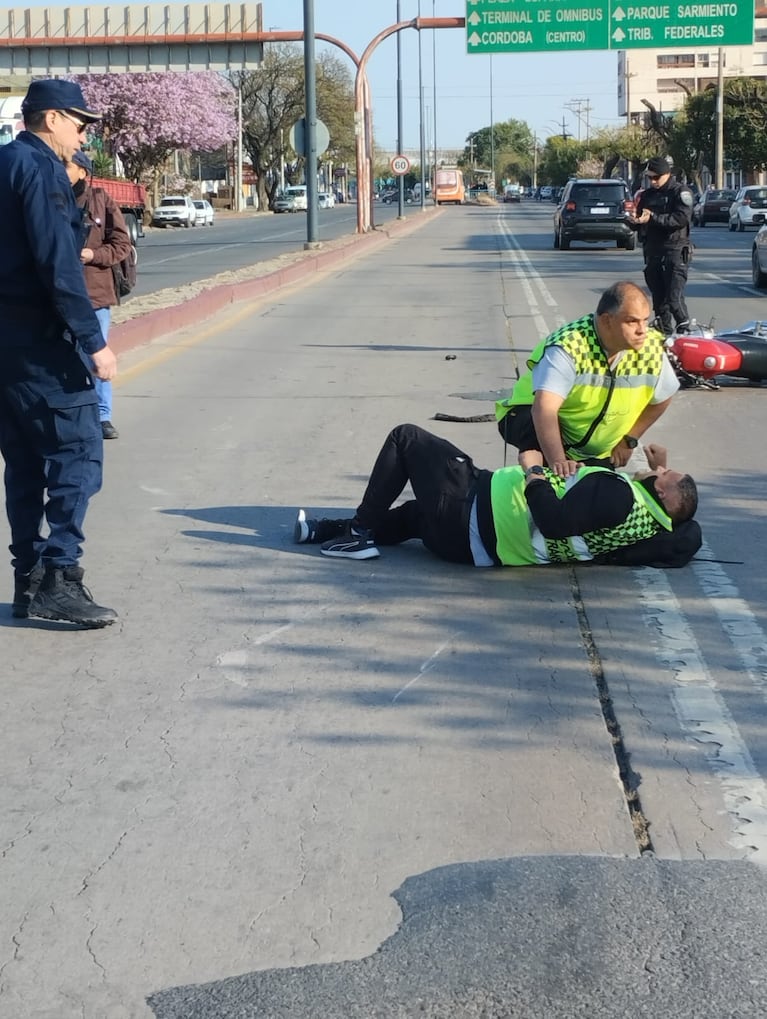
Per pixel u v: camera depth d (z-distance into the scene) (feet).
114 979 9.53
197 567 19.51
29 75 123.03
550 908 10.25
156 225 207.82
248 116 310.24
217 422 31.32
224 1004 9.20
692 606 17.48
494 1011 9.04
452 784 12.44
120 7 118.11
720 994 9.17
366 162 138.10
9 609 17.80
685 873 10.75
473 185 634.43
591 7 113.50
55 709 14.37
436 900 10.43
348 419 31.40
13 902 10.57
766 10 115.14
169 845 11.42
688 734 13.50
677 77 437.17
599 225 109.60
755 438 28.96
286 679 15.11
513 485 18.79
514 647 16.03
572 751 13.12
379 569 19.30
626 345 18.11
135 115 200.44
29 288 15.66
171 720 14.02
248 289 65.51
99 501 23.66
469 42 115.96
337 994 9.27
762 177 291.79
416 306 60.54
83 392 16.25
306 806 12.07
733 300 62.08
